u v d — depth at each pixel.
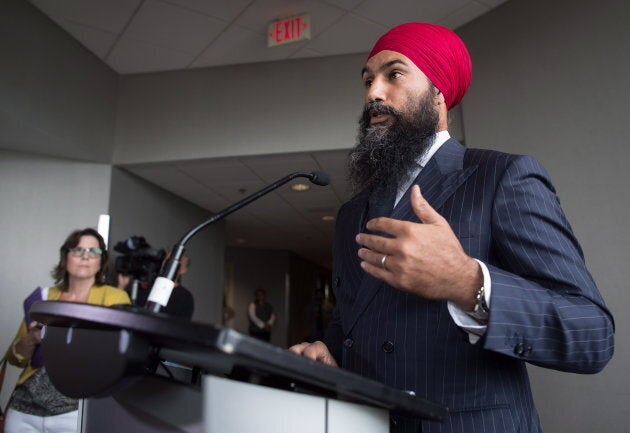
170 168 4.55
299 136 4.07
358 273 0.86
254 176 4.81
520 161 0.75
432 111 0.92
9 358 1.80
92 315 0.39
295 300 10.30
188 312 2.90
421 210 0.54
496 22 3.46
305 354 0.81
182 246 0.61
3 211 4.05
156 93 4.46
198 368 0.57
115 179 4.41
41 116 3.56
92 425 0.62
